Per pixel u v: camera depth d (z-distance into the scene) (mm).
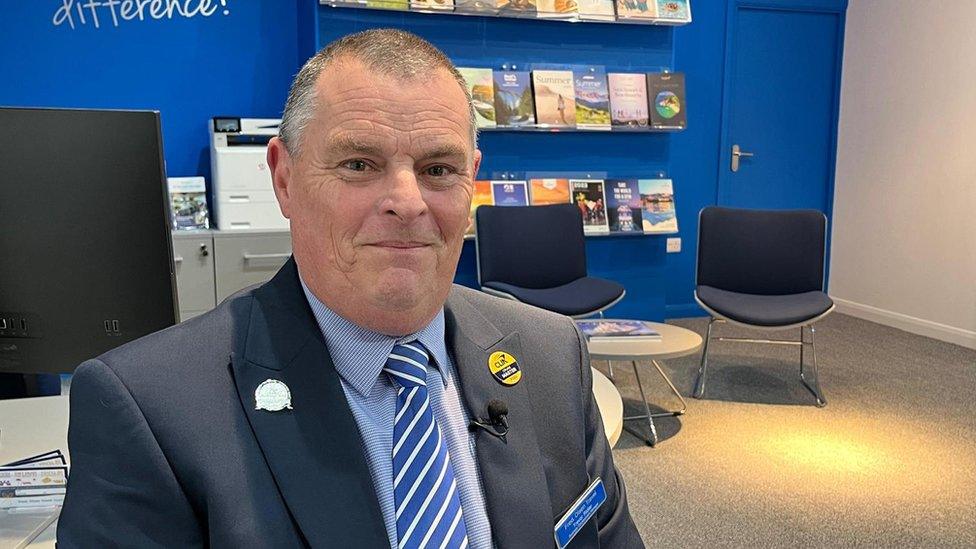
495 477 850
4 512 1035
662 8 4484
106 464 726
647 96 4574
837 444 3324
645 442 3350
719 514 2699
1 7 3934
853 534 2561
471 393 891
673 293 5688
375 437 805
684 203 5590
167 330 820
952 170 4965
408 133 762
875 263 5625
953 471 3053
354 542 744
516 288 3986
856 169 5758
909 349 4852
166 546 722
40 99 4055
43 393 1657
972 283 4863
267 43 4352
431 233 791
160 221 1206
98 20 4074
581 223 4340
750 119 5668
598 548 939
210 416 755
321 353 814
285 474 749
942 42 4992
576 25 4496
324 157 774
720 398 3926
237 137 3781
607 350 3281
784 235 4211
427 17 4199
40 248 1188
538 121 4332
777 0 5555
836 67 5812
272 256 3801
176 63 4223
